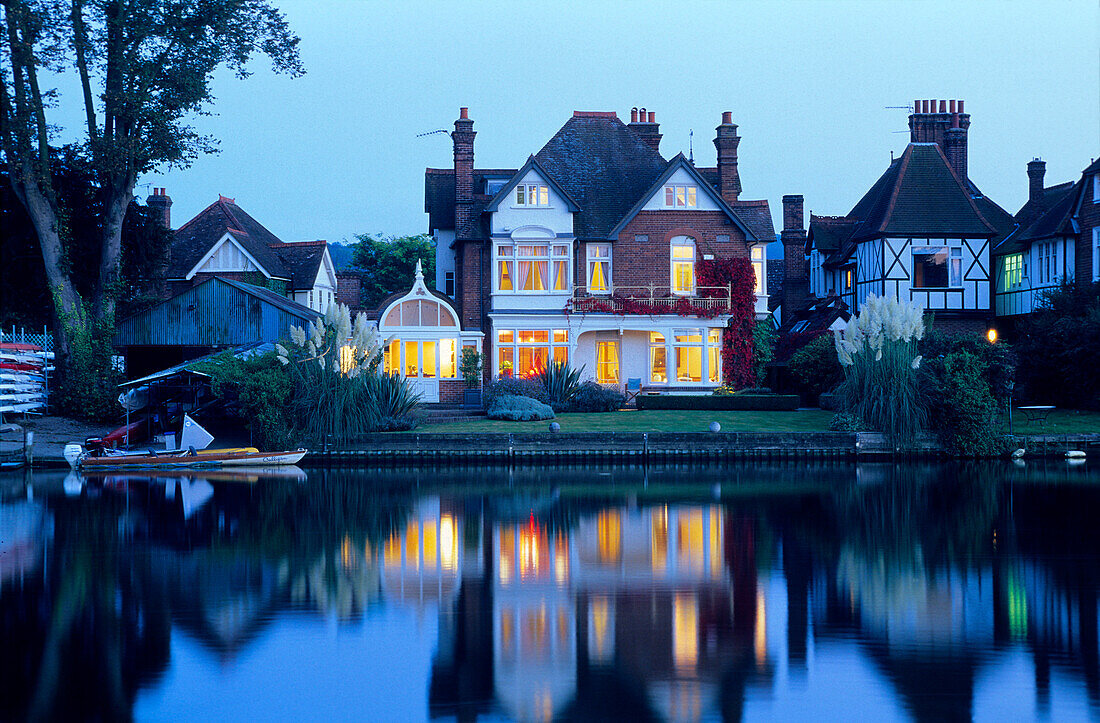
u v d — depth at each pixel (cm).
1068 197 4484
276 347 3161
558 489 2597
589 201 4131
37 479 2828
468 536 1930
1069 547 1805
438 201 4528
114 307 3719
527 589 1512
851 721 1022
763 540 1883
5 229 3941
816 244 5366
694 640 1266
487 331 4028
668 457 3161
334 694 1093
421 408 3528
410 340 3875
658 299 3984
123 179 3659
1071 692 1089
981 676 1139
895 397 3186
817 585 1531
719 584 1542
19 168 3500
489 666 1176
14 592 1491
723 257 4072
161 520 2106
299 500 2402
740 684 1118
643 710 1051
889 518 2117
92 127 3575
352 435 3139
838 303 4809
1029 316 4294
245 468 3070
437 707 1060
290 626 1324
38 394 3541
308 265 5316
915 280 4569
